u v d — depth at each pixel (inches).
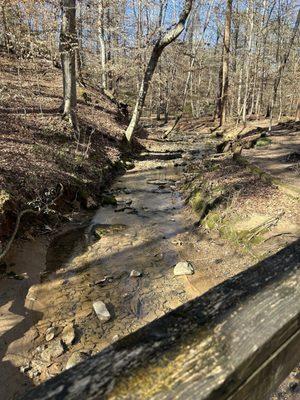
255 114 1368.1
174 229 316.5
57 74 819.4
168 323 29.4
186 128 1154.7
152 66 638.5
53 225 305.7
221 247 266.4
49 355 160.9
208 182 374.0
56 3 480.4
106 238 292.8
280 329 29.4
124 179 492.1
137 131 848.3
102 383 23.4
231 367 25.7
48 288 216.7
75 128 494.6
